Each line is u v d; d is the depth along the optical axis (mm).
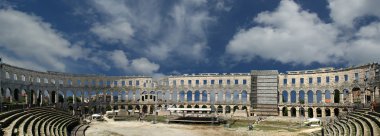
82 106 145625
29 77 120000
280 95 144125
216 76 155750
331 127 79562
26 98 117938
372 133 55500
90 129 91000
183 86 159625
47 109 95062
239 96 150500
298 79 140250
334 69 128375
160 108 155250
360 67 114062
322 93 132000
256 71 146125
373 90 101312
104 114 144750
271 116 131375
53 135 61531
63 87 141500
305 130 90438
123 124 108188
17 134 52750
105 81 160000
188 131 90625
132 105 161625
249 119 123250
